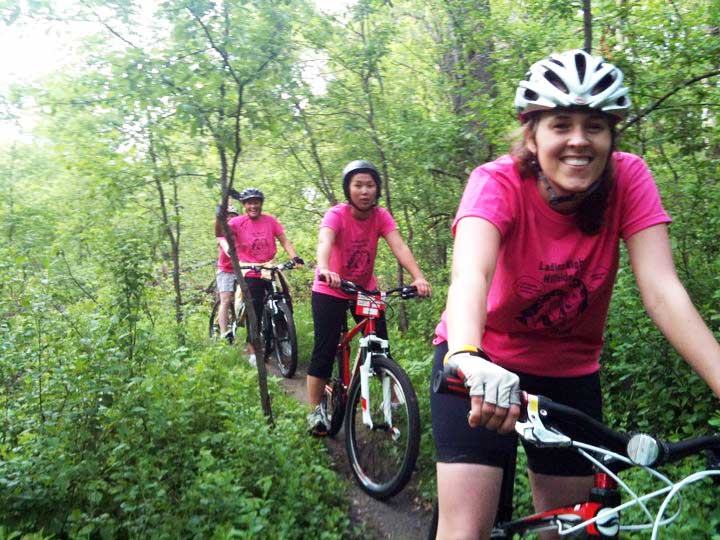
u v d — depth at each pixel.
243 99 3.76
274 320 5.60
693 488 2.62
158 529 2.47
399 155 5.03
